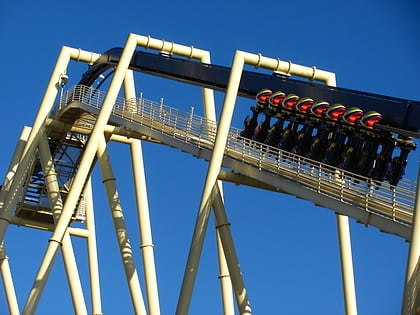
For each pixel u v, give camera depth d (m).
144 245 30.55
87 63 34.69
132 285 27.22
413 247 16.95
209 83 28.25
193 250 22.98
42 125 32.28
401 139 22.67
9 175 33.41
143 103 29.38
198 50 30.72
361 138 22.91
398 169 22.39
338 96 24.56
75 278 30.17
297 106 25.16
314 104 24.59
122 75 29.08
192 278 22.69
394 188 19.59
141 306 27.08
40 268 26.62
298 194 21.33
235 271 23.61
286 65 27.11
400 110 22.03
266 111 26.69
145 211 31.17
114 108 30.92
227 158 24.47
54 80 33.38
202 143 25.89
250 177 23.95
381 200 19.02
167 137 27.27
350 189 20.30
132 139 32.28
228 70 27.42
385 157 22.55
